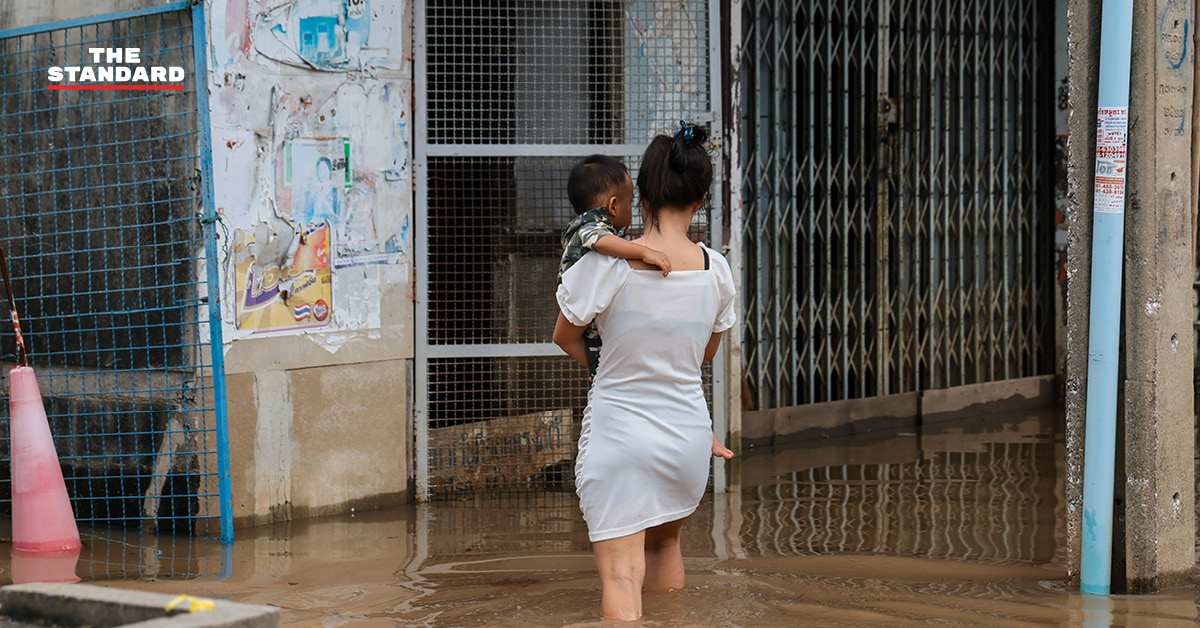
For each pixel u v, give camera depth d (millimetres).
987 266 8383
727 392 6652
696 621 3326
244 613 1912
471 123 5863
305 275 5277
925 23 7859
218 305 4797
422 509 5574
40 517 4777
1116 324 3684
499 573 4234
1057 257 8648
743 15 7070
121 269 5188
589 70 5977
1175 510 3840
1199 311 8680
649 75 5965
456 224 5973
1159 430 3752
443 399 5965
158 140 5020
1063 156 8539
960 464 6531
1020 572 4164
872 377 7848
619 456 3334
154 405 5129
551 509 5523
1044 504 5465
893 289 7918
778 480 6164
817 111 7508
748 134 7137
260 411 5156
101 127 5199
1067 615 3461
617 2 5949
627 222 3838
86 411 5340
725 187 6410
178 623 1851
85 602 2029
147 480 5160
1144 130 3662
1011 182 8469
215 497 4988
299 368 5285
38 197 5430
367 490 5559
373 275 5531
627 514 3346
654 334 3309
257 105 5062
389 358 5621
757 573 4145
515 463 6000
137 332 5156
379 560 4508
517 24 5918
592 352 3574
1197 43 4000
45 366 5477
